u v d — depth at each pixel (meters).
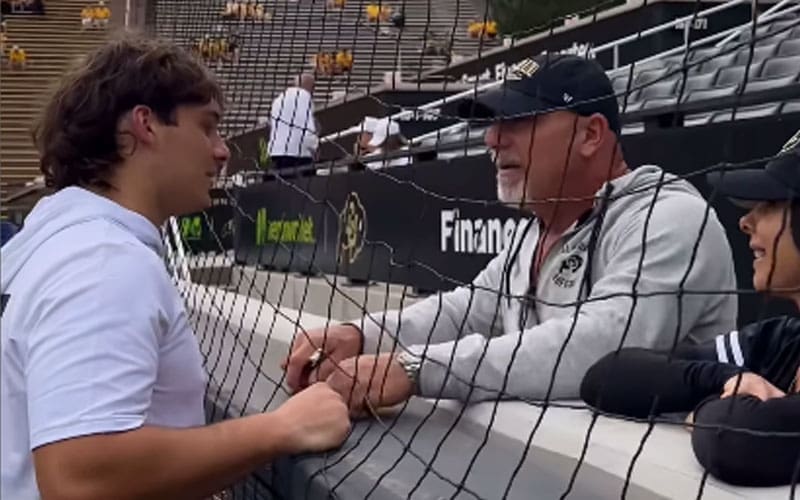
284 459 1.98
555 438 1.75
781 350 1.90
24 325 1.79
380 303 5.45
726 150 1.99
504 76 2.59
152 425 1.82
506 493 1.53
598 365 1.87
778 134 3.87
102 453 1.67
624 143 4.61
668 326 2.11
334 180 6.55
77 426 1.67
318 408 1.90
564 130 2.36
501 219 4.93
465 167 5.31
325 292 5.79
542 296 2.39
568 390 2.05
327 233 6.55
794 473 1.34
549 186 2.39
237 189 5.93
